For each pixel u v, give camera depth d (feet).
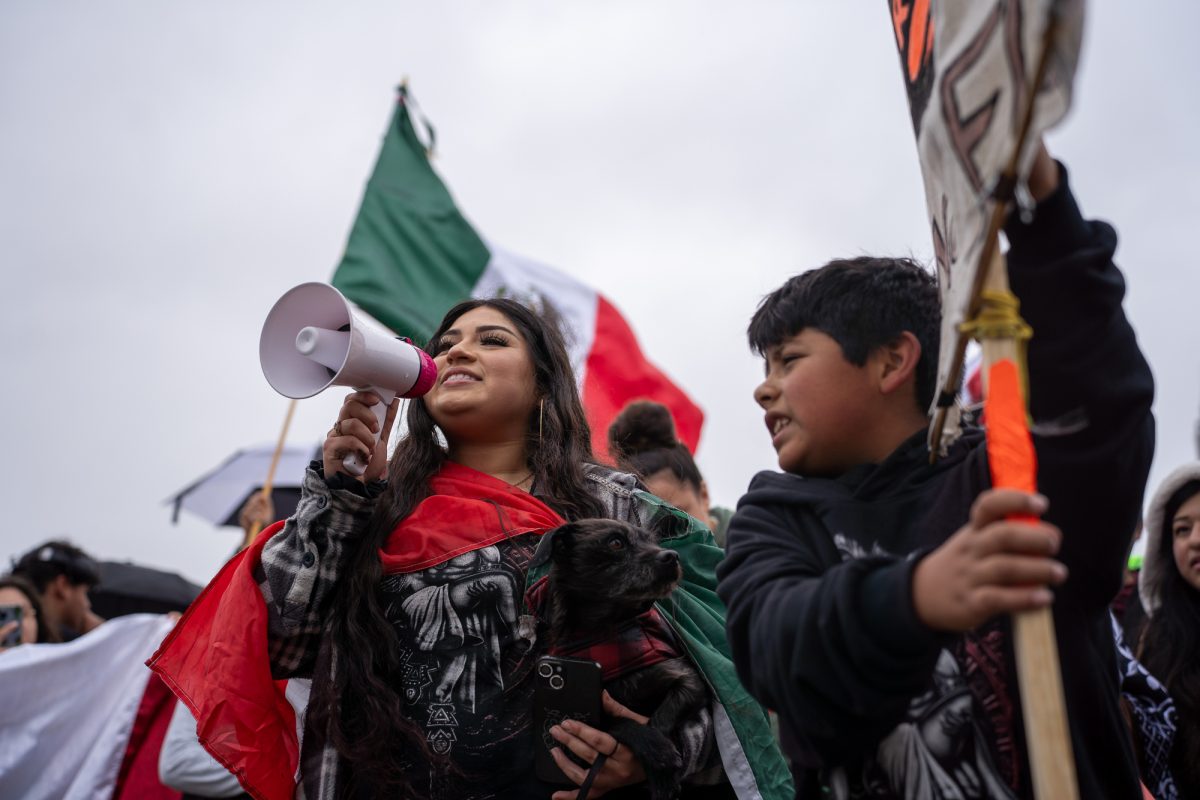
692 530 12.19
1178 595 13.70
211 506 30.55
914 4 7.19
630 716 10.08
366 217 26.71
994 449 5.86
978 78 5.96
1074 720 7.10
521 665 10.43
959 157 6.19
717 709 10.85
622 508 12.27
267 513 22.17
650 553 10.61
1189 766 12.44
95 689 18.60
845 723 6.58
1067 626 7.22
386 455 11.04
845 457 8.02
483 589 10.61
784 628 6.64
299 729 10.90
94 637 18.89
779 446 8.13
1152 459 7.28
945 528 7.30
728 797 11.00
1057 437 7.09
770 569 7.33
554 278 29.40
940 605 5.71
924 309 7.97
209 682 10.31
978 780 6.87
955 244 6.33
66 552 22.16
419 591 10.68
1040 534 5.45
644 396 29.30
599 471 12.66
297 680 11.78
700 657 11.03
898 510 7.56
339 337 10.21
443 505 11.27
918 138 7.04
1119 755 7.23
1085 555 7.18
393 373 10.44
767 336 8.36
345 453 10.72
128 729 18.26
